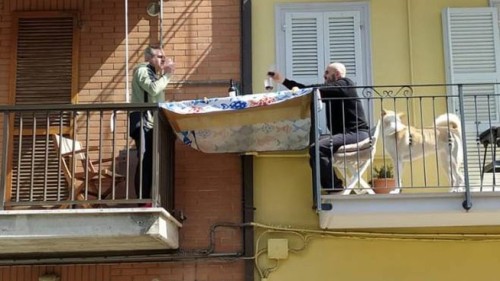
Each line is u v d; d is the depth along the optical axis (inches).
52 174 348.2
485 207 301.1
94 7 363.3
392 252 335.0
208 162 344.5
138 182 318.7
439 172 340.5
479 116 353.7
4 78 357.1
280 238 335.6
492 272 332.8
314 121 305.6
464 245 335.6
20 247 311.9
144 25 361.4
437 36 359.3
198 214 339.0
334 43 358.9
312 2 362.3
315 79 355.3
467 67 356.5
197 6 361.4
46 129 319.6
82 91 355.3
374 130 338.6
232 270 334.3
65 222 287.7
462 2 363.3
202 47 356.8
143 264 336.2
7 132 297.4
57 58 358.9
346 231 335.6
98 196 301.4
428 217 311.1
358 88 327.3
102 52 359.3
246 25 355.9
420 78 354.3
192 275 334.3
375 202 303.0
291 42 358.6
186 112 310.7
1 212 286.2
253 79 353.1
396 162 315.3
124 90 355.3
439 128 324.2
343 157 316.8
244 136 327.9
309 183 341.7
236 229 337.4
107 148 349.4
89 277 335.9
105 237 289.6
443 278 332.5
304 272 332.8
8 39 360.8
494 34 359.6
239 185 342.0
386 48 357.4
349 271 332.8
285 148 334.3
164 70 328.8
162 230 293.7
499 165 315.0
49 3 363.6
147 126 316.8
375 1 362.0
